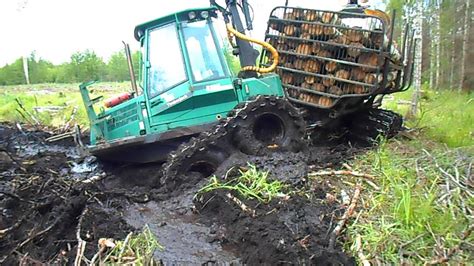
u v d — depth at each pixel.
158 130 7.17
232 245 4.85
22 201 5.75
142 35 7.52
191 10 7.21
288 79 8.96
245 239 4.75
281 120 7.06
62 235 4.99
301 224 4.93
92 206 5.51
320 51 8.61
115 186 7.16
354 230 4.69
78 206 5.39
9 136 11.45
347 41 8.35
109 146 6.98
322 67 8.66
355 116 9.27
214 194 5.74
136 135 7.24
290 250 4.26
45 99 21.11
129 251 4.41
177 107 7.16
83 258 4.33
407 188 5.11
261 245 4.48
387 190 5.50
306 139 7.24
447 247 4.20
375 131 8.88
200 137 6.66
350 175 6.44
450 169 5.78
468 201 4.87
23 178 6.91
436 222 4.54
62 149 10.23
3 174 7.23
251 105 6.87
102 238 4.71
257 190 5.62
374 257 4.23
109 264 4.22
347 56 8.41
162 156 7.30
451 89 25.42
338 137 9.20
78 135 8.23
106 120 7.55
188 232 5.21
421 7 17.95
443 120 12.55
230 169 6.21
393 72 8.56
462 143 9.23
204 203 5.77
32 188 6.29
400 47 9.47
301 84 8.86
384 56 8.08
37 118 14.59
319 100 8.74
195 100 7.15
